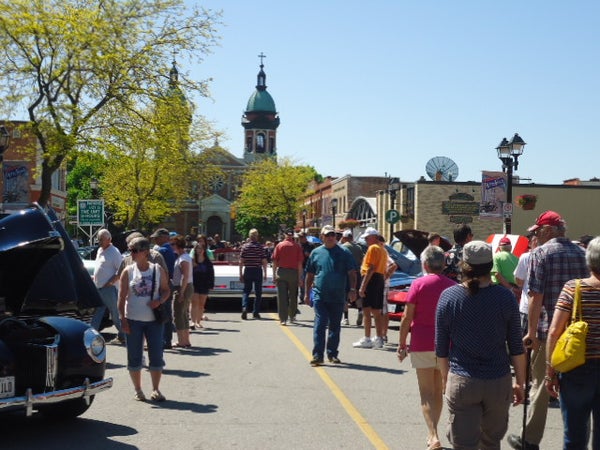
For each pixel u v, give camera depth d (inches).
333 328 468.4
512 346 213.9
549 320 274.4
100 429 303.4
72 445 279.6
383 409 341.1
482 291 213.3
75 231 2391.7
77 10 1104.8
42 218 301.6
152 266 357.1
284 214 3334.2
